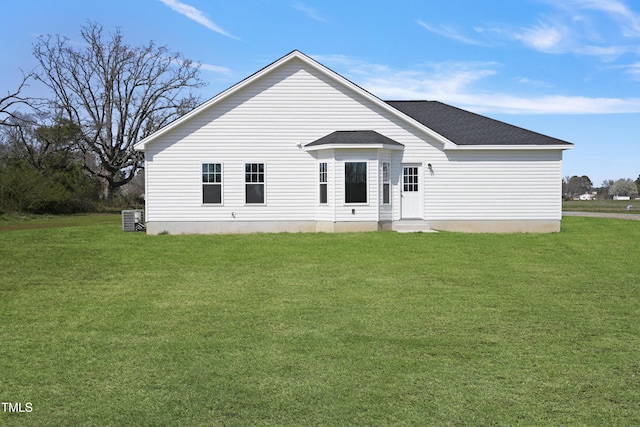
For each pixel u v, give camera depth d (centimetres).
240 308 960
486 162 2283
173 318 892
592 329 830
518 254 1634
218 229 2233
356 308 959
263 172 2242
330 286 1154
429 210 2280
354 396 577
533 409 549
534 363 679
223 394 582
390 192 2252
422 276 1270
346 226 2167
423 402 564
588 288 1145
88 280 1231
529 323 862
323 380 620
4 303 1003
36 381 620
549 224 2292
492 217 2291
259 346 742
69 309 957
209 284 1181
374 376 632
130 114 5250
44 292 1103
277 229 2244
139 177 7481
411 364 672
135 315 912
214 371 648
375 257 1548
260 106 2238
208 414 537
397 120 2270
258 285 1167
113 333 806
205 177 2231
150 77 5188
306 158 2248
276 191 2245
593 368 662
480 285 1170
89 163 5706
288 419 526
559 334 802
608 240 1998
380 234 2055
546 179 2292
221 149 2231
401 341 764
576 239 2019
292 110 2244
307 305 981
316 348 732
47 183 4006
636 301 1022
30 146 4706
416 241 1872
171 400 568
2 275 1288
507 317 898
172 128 2209
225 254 1617
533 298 1045
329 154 2172
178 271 1344
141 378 627
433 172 2277
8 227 2762
